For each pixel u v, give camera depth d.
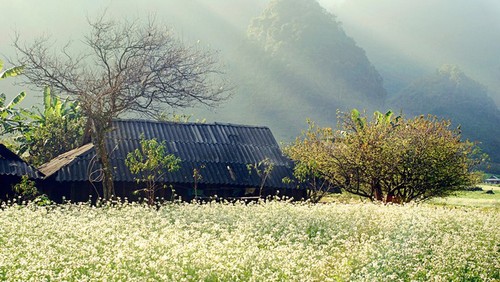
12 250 11.43
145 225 15.33
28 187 26.06
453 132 32.06
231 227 16.67
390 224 17.17
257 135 34.31
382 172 30.64
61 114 44.50
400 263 12.80
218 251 11.88
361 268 12.71
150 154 26.39
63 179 27.30
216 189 30.34
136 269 10.33
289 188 30.88
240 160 31.81
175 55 27.12
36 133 42.50
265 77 122.81
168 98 27.66
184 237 13.24
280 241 14.77
